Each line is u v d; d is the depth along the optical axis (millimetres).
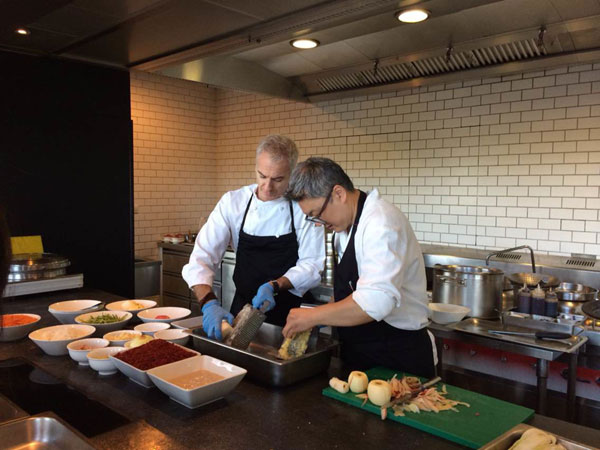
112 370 1702
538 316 2643
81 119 3566
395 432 1292
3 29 2646
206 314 1987
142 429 1292
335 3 2137
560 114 3844
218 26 2471
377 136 4957
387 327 1795
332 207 1748
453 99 4402
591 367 2689
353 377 1523
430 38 3496
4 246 804
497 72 3793
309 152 5574
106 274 3777
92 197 3664
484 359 3057
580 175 3783
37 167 3373
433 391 1483
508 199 4156
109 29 2586
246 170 6336
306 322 1665
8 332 2043
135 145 5801
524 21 3100
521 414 1366
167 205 6191
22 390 1549
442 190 4543
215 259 2531
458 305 2719
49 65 3367
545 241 3990
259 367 1612
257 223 2480
